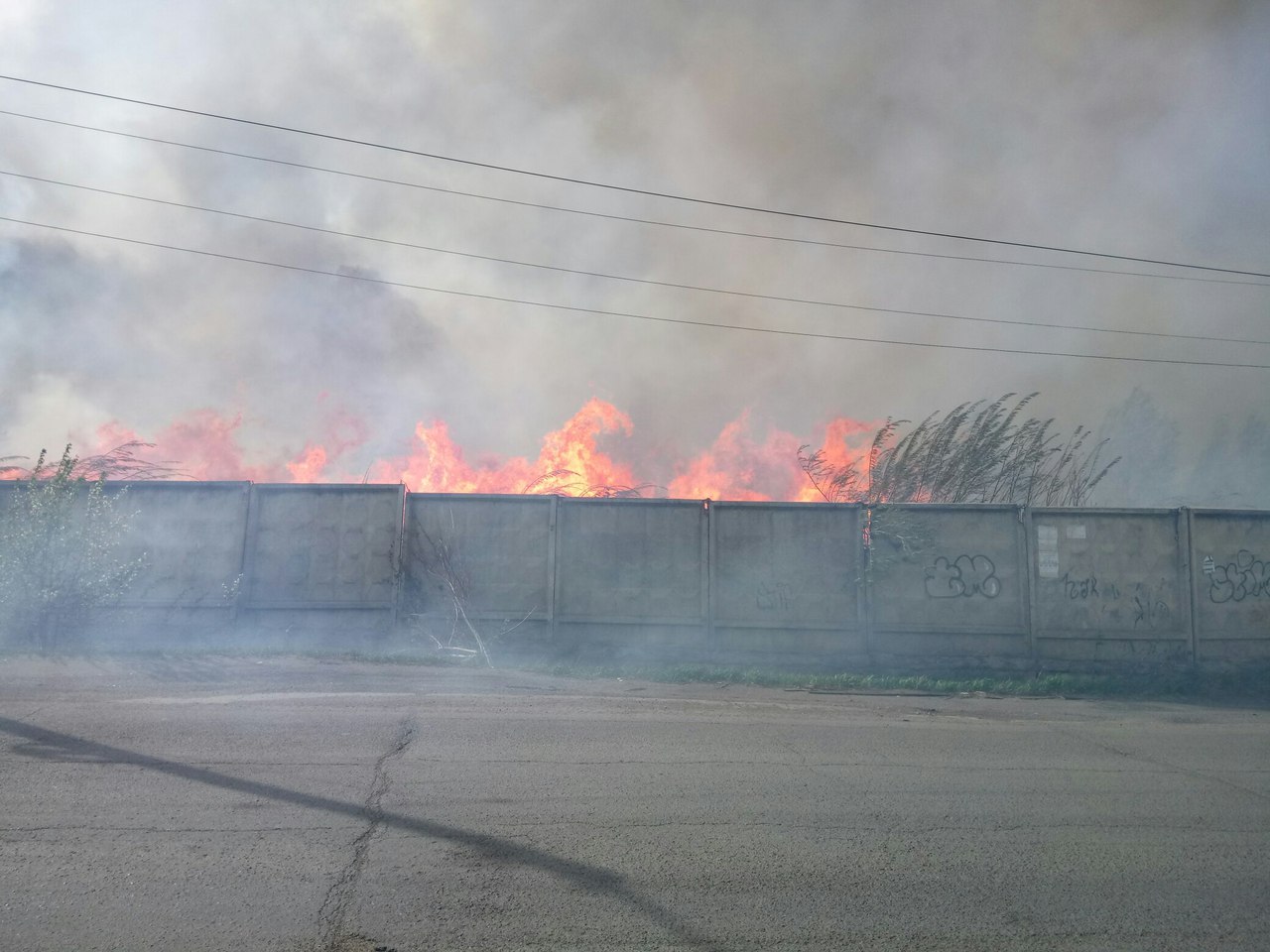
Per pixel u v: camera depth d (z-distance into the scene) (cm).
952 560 1179
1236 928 394
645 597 1177
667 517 1189
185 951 346
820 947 370
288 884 409
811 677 1056
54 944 348
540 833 482
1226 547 1180
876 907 408
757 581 1179
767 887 426
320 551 1161
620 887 421
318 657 1011
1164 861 470
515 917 385
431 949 356
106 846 443
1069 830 514
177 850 441
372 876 421
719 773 607
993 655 1164
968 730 782
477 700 816
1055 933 387
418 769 587
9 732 635
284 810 501
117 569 1086
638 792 557
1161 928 393
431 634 1152
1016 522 1183
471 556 1176
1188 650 1162
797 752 673
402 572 1159
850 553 1183
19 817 476
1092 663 1162
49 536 1036
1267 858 478
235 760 591
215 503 1158
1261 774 647
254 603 1145
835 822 516
